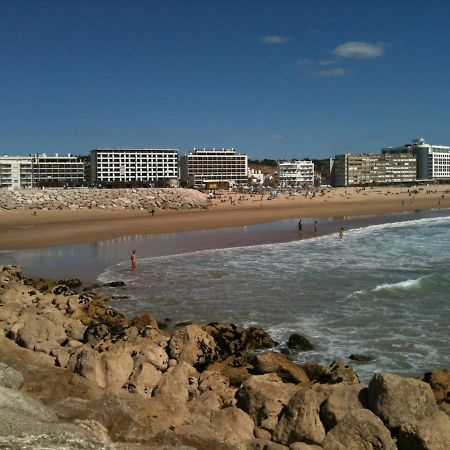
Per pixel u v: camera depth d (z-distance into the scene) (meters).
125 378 11.90
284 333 18.03
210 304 22.08
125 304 22.30
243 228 57.00
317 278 27.14
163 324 19.02
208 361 14.31
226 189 161.50
